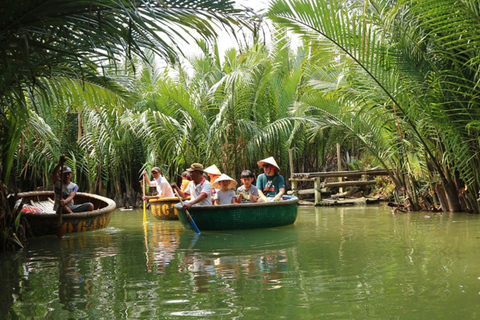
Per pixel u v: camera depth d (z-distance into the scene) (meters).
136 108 16.06
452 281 4.00
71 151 15.72
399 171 11.16
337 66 10.14
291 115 15.32
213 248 6.17
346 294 3.72
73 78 6.46
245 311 3.37
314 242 6.41
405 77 9.25
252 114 15.49
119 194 16.38
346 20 8.96
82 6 4.18
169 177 15.84
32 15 4.19
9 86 5.12
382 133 11.30
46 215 7.82
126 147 16.16
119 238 7.52
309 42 9.55
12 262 5.61
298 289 3.91
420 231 7.14
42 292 4.07
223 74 16.34
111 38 4.59
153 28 4.54
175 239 7.20
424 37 8.58
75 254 6.04
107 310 3.50
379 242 6.22
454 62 8.44
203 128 14.70
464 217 8.88
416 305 3.39
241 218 8.02
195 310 3.43
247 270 4.69
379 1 9.52
